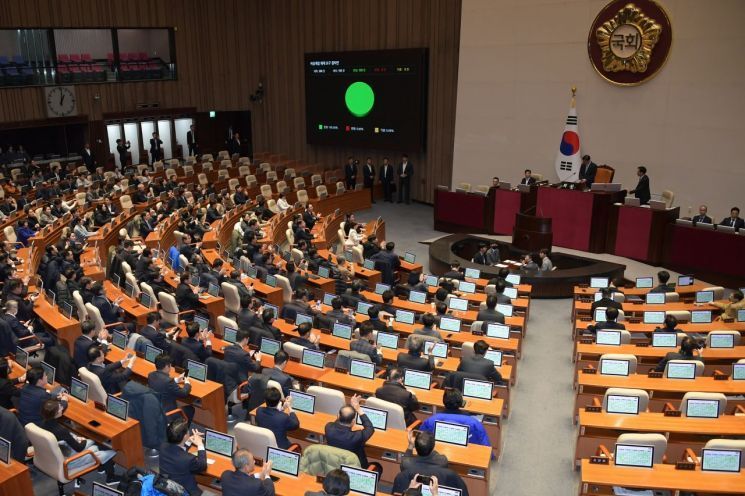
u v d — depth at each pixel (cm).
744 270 1516
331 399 773
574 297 1380
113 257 1614
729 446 653
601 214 1722
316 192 2498
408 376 841
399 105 2541
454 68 2388
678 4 1727
